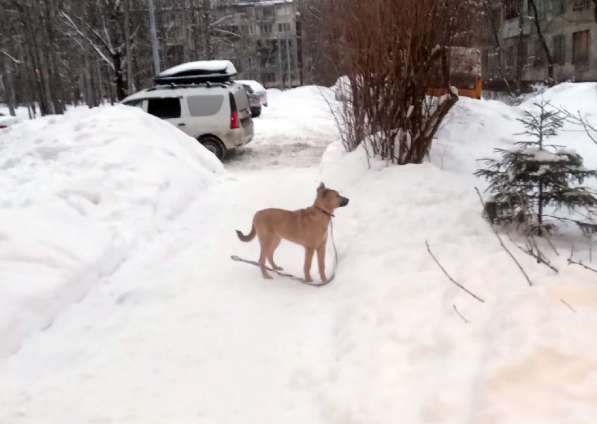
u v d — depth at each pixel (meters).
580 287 3.71
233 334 4.34
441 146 9.31
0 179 8.04
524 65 33.06
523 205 5.04
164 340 4.28
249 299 4.98
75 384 3.71
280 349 4.07
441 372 3.24
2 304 4.32
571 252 4.53
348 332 4.04
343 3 8.89
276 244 5.42
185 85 14.67
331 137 17.75
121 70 26.94
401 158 8.38
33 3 31.34
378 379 3.32
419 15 7.68
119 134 9.54
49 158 9.04
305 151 15.34
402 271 4.85
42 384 3.71
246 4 72.69
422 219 6.03
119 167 8.23
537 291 3.76
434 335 3.65
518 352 3.06
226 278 5.50
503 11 34.16
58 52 34.53
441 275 4.55
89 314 4.78
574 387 2.75
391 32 7.98
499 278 4.30
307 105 29.42
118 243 6.07
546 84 26.62
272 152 15.37
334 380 3.51
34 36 31.66
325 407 3.27
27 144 9.80
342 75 10.13
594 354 2.96
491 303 3.89
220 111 13.98
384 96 8.40
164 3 39.44
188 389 3.62
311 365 3.79
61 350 4.17
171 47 42.69
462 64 8.52
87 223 6.20
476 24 8.48
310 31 16.58
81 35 27.09
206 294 5.12
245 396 3.51
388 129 8.46
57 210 6.14
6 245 5.03
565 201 4.89
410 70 7.96
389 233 5.88
